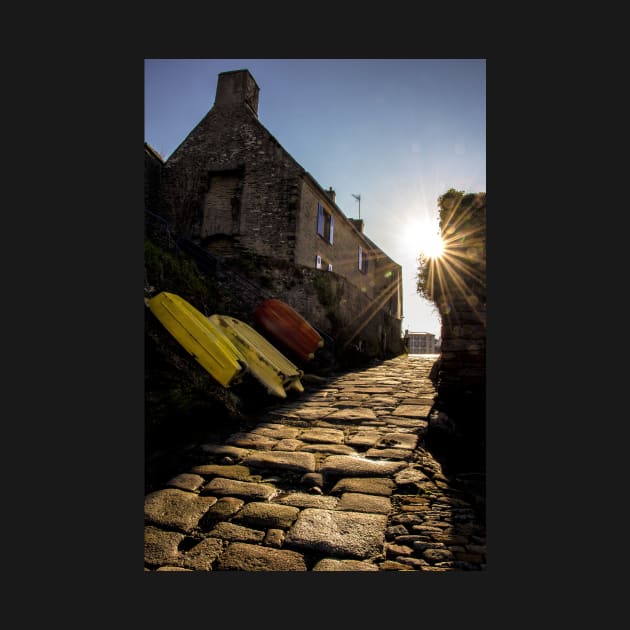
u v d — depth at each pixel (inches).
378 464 174.6
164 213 620.4
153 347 231.3
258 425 241.3
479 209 261.0
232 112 629.3
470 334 255.9
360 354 624.7
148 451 183.6
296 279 516.4
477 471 171.6
